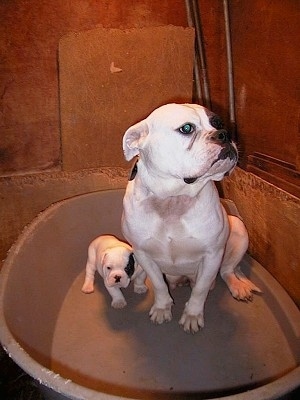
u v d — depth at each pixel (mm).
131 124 1175
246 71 1128
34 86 1122
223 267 1016
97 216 1119
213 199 789
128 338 915
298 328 864
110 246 973
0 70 1083
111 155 1197
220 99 1258
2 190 1153
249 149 1158
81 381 827
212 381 830
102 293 1033
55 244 1018
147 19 1140
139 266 978
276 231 993
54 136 1185
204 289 880
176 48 1136
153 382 829
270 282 979
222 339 907
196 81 1198
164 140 698
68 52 1089
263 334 916
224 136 674
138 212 790
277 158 1031
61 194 1195
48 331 904
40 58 1103
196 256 835
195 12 1139
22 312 824
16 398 928
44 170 1208
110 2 1100
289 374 645
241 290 988
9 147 1158
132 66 1129
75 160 1187
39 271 939
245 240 978
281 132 1004
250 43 1092
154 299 1004
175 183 736
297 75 922
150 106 1167
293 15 914
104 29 1091
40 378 649
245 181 1096
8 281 815
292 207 927
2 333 711
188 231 781
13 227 1186
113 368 853
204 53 1188
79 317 967
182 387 820
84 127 1159
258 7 1040
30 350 791
